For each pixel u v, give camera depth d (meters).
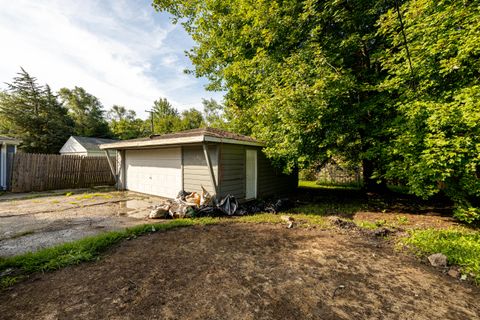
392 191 8.42
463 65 4.20
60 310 1.92
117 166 10.67
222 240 3.71
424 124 4.53
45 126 22.28
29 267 2.61
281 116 5.67
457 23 4.19
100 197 8.29
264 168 8.30
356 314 1.91
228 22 8.49
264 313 1.92
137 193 9.32
